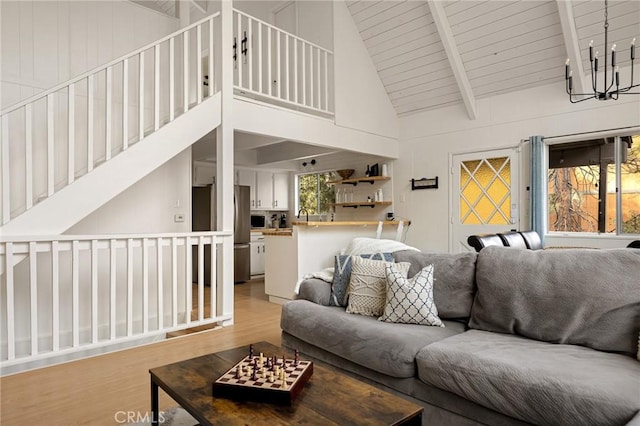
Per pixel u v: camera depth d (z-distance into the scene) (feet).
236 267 22.59
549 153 16.75
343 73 18.20
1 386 8.46
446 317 8.63
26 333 11.74
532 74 16.34
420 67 18.67
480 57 16.89
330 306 9.85
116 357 10.22
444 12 16.24
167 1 17.17
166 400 7.83
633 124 14.30
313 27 18.85
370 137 19.52
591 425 4.81
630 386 5.04
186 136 12.22
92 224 13.03
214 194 22.43
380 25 18.33
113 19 13.57
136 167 11.23
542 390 5.22
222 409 4.68
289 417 4.49
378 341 7.29
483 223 18.12
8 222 9.32
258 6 21.06
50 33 12.18
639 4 13.16
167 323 14.60
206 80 22.21
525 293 7.45
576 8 13.96
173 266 11.77
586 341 6.63
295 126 15.76
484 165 18.13
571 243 15.79
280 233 16.81
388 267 8.95
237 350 6.81
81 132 12.77
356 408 4.70
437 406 6.41
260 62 14.49
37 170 11.86
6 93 11.34
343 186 23.45
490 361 5.95
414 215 20.43
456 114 19.01
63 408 7.49
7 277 9.15
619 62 14.52
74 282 9.95
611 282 6.72
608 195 15.26
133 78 14.07
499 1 15.03
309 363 5.82
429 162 19.93
